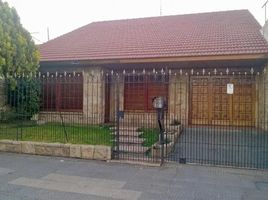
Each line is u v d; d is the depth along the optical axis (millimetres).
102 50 13562
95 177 5918
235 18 15156
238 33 13062
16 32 10156
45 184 5449
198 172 6332
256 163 7059
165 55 11680
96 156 7398
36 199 4676
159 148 7414
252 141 9297
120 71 13523
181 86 12727
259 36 12297
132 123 11664
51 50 14555
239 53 10727
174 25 15688
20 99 11219
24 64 10453
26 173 6152
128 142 8633
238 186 5453
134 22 17344
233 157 7559
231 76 12344
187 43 12789
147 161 7145
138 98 13375
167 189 5238
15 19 10289
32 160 7305
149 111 12961
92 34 16438
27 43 10727
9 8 10031
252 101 12109
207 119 12625
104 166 6770
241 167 6746
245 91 12219
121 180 5730
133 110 13047
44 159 7418
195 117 12766
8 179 5719
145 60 11859
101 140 8594
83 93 13266
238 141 9047
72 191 5090
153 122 11555
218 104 12539
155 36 14445
